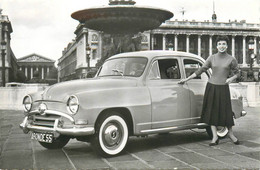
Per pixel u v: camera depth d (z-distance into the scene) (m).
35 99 5.22
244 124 9.16
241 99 6.88
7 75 69.31
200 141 6.33
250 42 20.34
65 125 4.75
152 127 5.42
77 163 4.58
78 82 5.13
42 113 4.95
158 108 5.48
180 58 6.14
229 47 93.31
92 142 4.81
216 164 4.46
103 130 4.88
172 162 4.58
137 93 5.28
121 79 5.38
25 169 4.25
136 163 4.55
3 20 73.75
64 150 5.55
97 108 4.76
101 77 5.91
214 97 5.81
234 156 4.96
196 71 5.88
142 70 5.59
